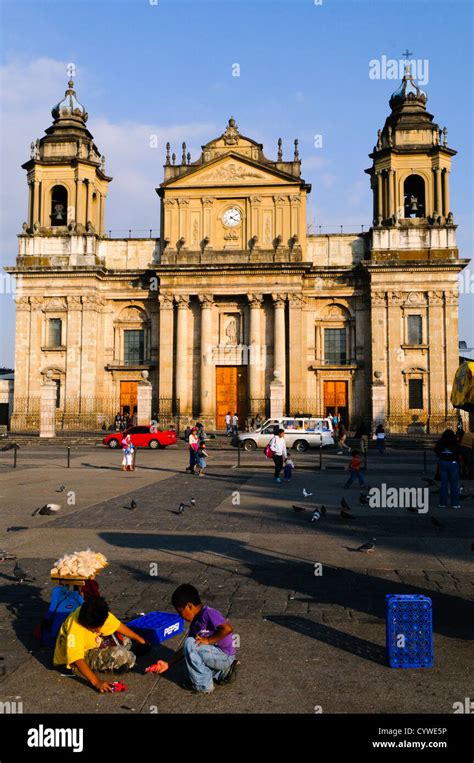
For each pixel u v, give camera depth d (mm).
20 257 56531
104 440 45594
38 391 55656
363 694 6773
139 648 7848
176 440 48062
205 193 56188
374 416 48250
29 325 56250
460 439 26781
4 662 7645
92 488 23250
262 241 55500
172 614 8539
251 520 16797
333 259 56469
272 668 7430
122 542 14008
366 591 10453
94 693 6863
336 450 43125
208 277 55156
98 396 56688
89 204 57062
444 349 52938
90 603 7332
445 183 54781
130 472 28969
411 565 12109
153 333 57469
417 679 7137
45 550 13219
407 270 53375
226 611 9430
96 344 56469
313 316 56594
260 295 54750
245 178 55938
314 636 8438
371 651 7938
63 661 7285
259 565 12086
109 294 57625
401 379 53188
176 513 17562
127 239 58156
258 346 54719
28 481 25188
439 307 53219
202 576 11336
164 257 55438
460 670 7379
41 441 47219
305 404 54000
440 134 56062
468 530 15625
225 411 55688
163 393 54812
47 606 9680
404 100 56656
